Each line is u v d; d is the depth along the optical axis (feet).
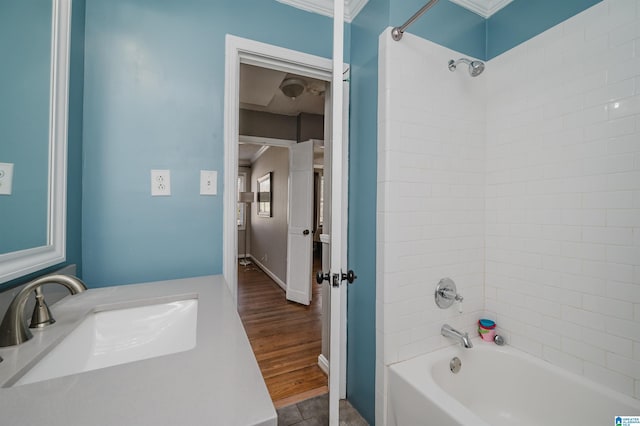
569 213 4.25
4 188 2.33
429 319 4.78
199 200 4.33
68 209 3.29
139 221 3.98
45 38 2.85
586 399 3.91
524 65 4.85
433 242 4.83
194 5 4.31
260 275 16.06
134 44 3.94
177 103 4.19
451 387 4.68
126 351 2.84
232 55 4.53
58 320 2.46
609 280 3.82
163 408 1.35
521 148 4.88
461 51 5.15
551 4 4.48
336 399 3.51
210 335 2.19
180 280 3.95
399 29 4.30
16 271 2.31
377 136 4.63
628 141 3.65
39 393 1.44
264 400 1.44
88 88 3.70
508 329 5.05
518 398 4.60
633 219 3.61
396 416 4.25
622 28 3.70
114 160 3.84
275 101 10.78
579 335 4.12
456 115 5.07
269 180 16.22
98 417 1.28
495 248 5.28
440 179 4.89
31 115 2.66
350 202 5.53
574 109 4.19
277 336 8.23
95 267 3.76
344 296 5.55
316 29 5.26
